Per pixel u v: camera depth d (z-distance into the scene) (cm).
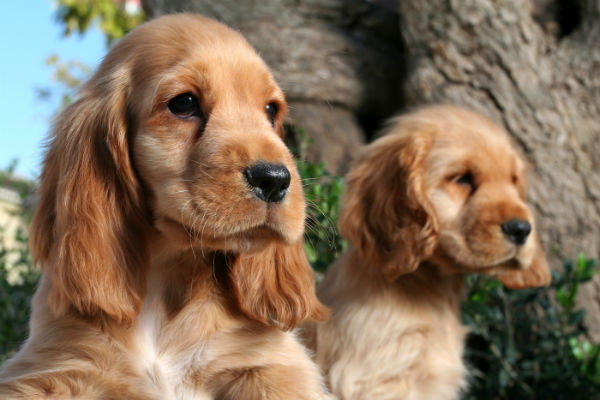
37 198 72
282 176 66
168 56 70
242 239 67
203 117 69
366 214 90
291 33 121
